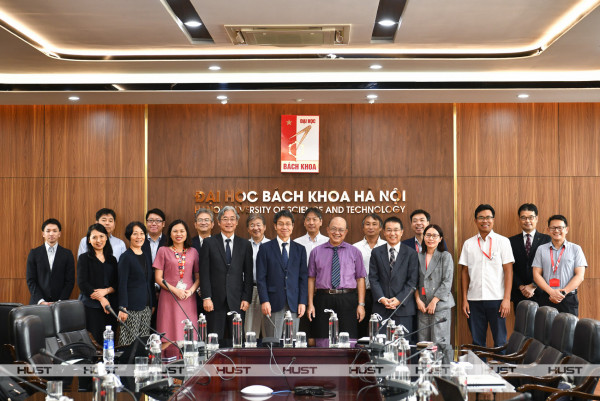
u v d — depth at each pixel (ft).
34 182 25.64
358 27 17.39
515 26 17.44
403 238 25.31
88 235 21.70
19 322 13.37
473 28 17.60
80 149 25.67
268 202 25.70
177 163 25.70
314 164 25.67
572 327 13.82
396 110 25.64
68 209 25.52
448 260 21.42
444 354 14.96
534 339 15.75
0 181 25.58
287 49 20.06
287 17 16.47
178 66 21.21
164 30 17.72
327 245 21.48
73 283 24.08
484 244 23.57
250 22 16.87
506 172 25.36
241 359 14.62
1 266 25.31
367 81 22.61
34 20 16.85
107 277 21.66
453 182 25.45
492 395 11.10
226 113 25.76
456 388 9.30
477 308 23.49
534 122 25.40
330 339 15.78
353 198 25.63
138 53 20.26
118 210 25.55
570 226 25.23
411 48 19.92
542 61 20.71
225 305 20.79
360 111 25.64
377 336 14.71
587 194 25.25
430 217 25.09
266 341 15.46
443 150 25.50
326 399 11.80
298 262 21.30
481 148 25.46
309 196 25.64
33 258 23.81
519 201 25.29
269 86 22.65
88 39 18.63
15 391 12.46
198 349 14.74
